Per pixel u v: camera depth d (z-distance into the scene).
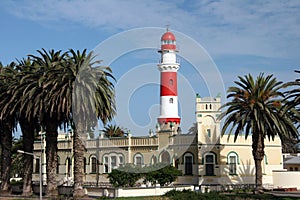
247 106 41.59
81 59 34.47
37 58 38.56
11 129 44.62
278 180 53.19
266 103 41.50
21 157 67.19
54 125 39.03
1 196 41.12
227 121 42.69
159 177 41.66
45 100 35.25
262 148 42.22
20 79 38.66
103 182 45.78
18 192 45.84
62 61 36.44
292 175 52.34
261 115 41.12
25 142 42.94
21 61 44.41
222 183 49.75
